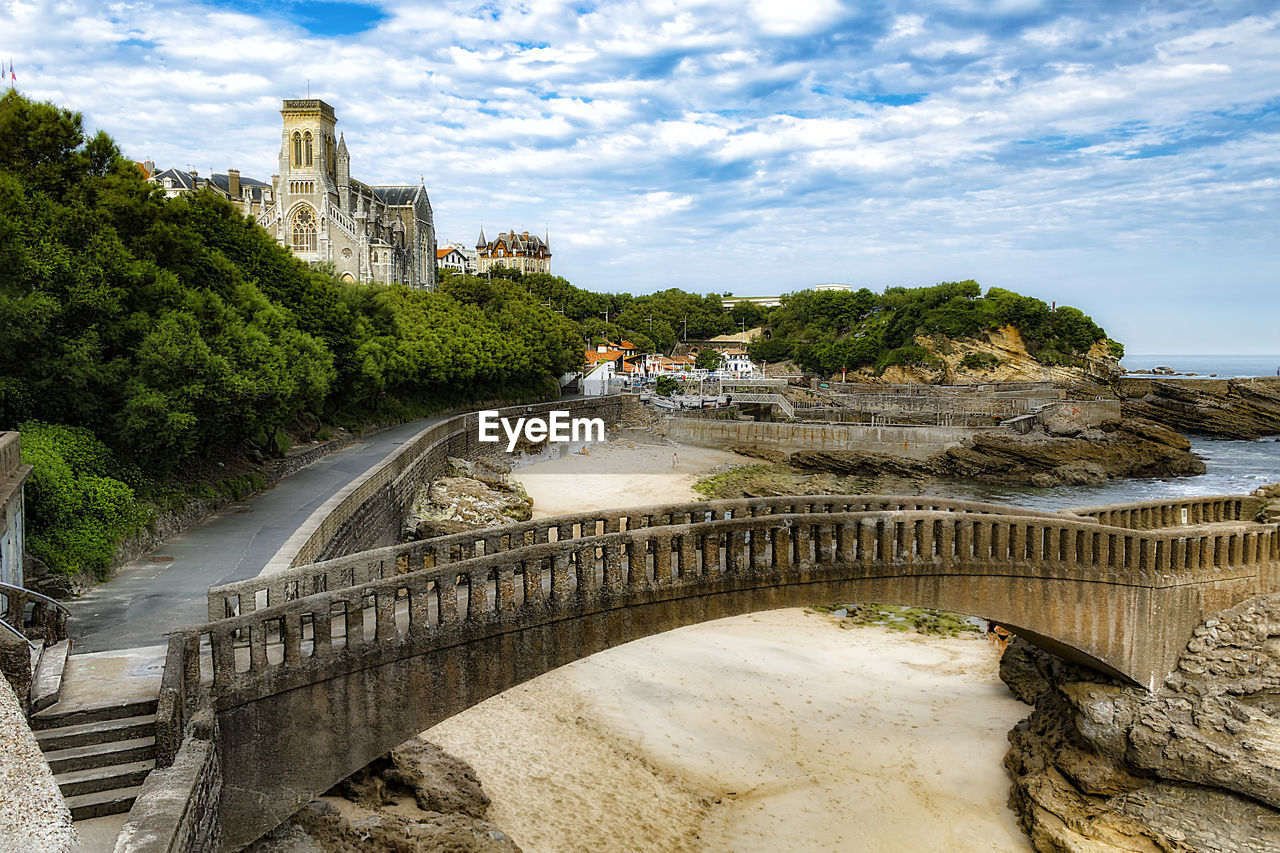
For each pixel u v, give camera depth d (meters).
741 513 30.62
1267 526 35.12
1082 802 30.25
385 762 29.27
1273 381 183.00
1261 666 31.66
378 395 92.31
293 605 19.75
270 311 56.72
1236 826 27.89
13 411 35.91
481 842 25.31
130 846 13.36
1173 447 134.25
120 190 43.38
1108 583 32.25
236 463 51.59
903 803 32.75
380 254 160.88
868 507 32.66
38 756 12.12
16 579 27.38
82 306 37.84
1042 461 122.12
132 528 35.66
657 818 31.47
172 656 17.84
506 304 150.62
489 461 100.38
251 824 19.38
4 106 41.12
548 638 23.91
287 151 158.12
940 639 53.41
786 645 51.50
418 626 21.77
